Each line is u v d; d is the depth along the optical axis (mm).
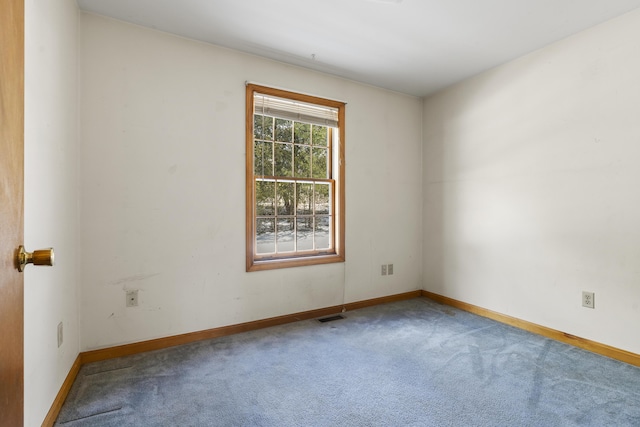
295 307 3045
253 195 2855
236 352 2359
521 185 2859
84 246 2197
